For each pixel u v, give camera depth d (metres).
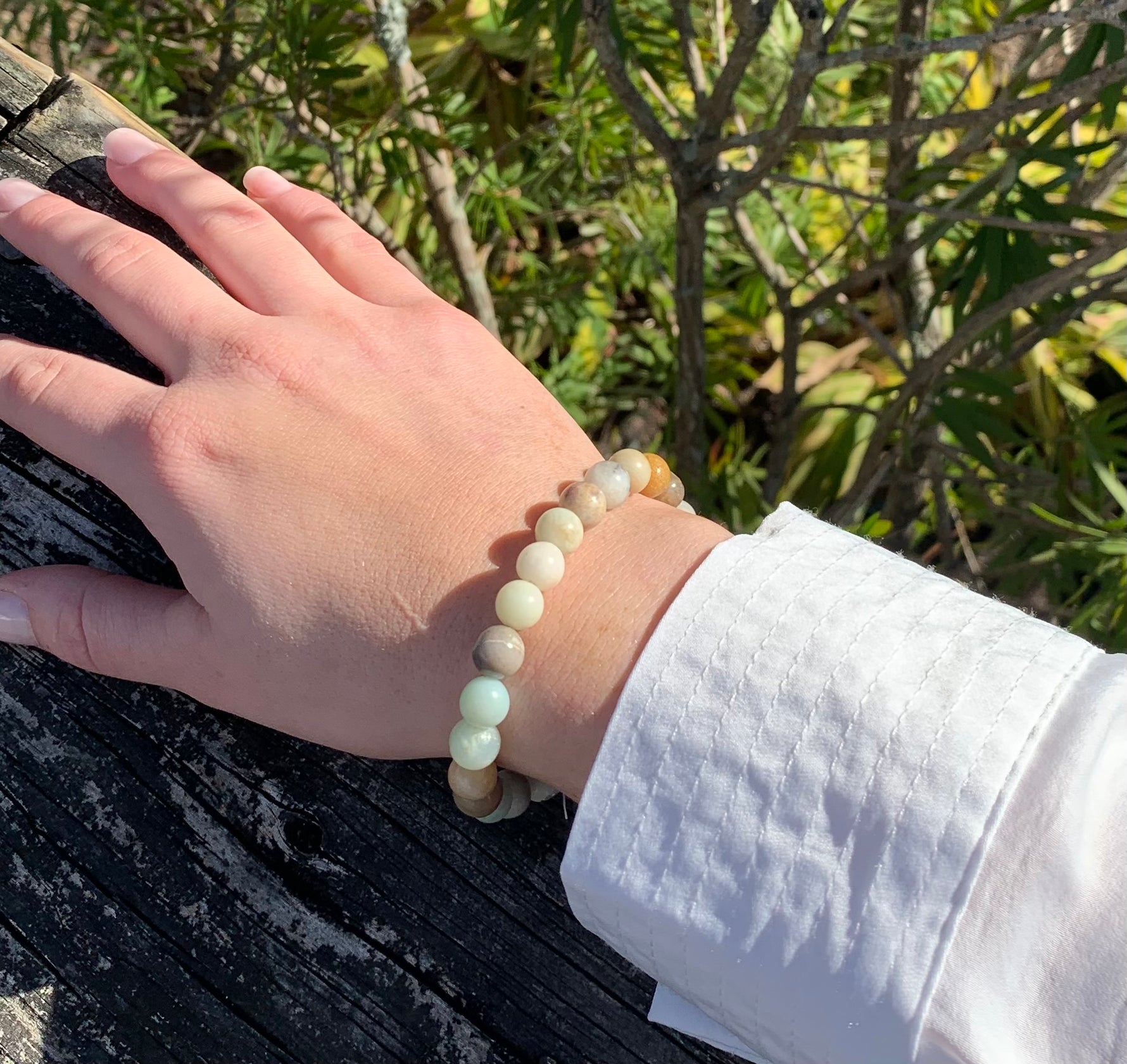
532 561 0.19
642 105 0.38
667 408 0.69
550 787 0.22
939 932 0.15
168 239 0.27
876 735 0.16
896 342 0.68
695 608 0.18
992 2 0.56
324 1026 0.22
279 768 0.24
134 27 0.42
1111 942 0.14
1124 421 0.53
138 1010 0.22
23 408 0.24
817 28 0.30
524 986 0.23
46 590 0.23
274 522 0.22
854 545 0.18
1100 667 0.16
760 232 0.62
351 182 0.58
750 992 0.16
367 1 0.44
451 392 0.23
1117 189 0.57
